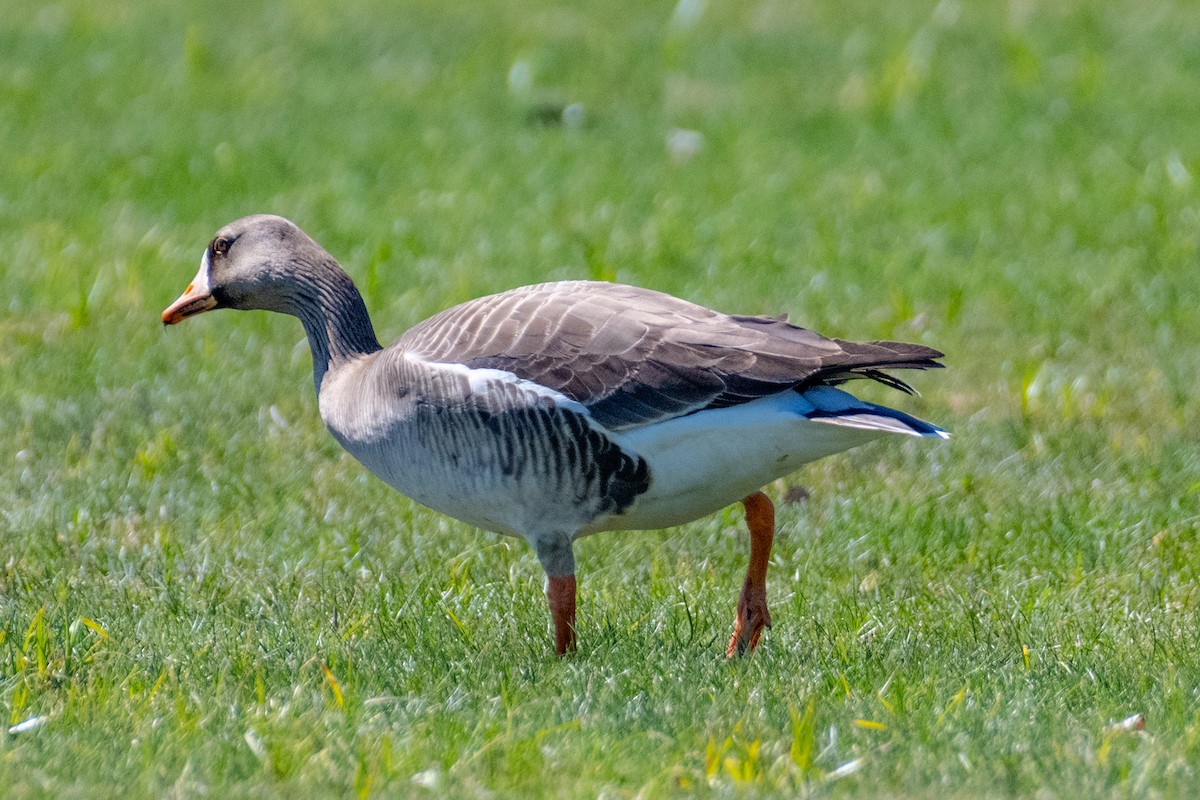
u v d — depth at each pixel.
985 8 29.45
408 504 12.00
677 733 7.95
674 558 11.23
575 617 9.49
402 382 9.19
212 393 14.09
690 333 8.93
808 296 16.52
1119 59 26.03
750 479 8.97
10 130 22.34
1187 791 7.17
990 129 22.48
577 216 19.03
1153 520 11.57
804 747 7.56
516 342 8.98
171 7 29.88
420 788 7.37
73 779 7.47
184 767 7.57
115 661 9.08
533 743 7.70
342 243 18.08
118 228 18.59
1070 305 16.23
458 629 9.66
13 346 15.17
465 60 26.48
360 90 24.77
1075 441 13.09
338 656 9.16
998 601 10.16
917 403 14.09
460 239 18.25
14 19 28.69
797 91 24.84
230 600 10.24
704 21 28.94
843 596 10.34
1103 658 9.08
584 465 8.89
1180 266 17.25
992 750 7.68
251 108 23.78
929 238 18.30
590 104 24.23
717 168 21.06
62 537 11.35
